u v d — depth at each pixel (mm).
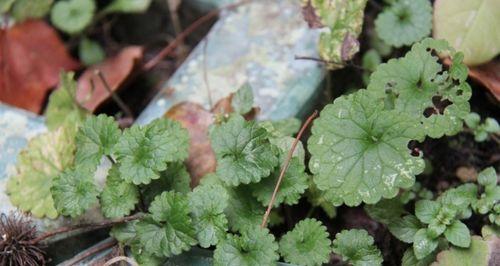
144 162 288
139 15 402
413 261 297
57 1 398
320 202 315
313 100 344
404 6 332
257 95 343
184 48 394
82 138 307
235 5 371
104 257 308
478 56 317
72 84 345
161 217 286
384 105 296
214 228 284
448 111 292
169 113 335
